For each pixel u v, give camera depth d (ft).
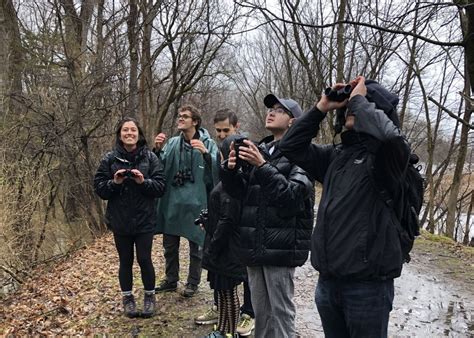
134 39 33.04
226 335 11.72
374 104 7.07
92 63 30.60
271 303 9.86
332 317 7.83
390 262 6.98
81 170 30.76
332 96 7.85
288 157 8.28
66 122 28.68
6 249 23.13
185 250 24.39
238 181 9.89
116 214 13.65
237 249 10.55
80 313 15.05
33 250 26.22
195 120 15.51
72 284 18.76
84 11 32.04
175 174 15.56
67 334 13.37
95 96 30.17
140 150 13.91
